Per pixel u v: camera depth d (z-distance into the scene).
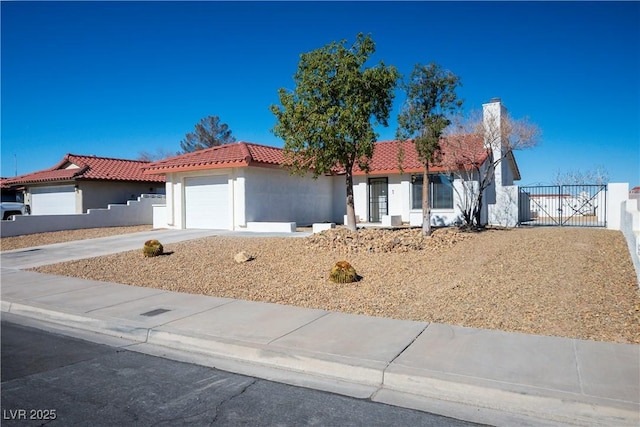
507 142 18.91
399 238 14.31
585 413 4.69
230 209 21.17
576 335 6.70
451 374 5.47
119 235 21.62
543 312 7.74
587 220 24.61
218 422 4.67
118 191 30.03
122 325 7.87
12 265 14.71
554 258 11.67
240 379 5.83
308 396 5.30
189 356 6.73
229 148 23.03
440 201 22.23
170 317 8.31
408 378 5.49
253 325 7.68
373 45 15.00
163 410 4.94
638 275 8.90
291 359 6.24
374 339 6.80
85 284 11.48
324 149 14.88
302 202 24.34
